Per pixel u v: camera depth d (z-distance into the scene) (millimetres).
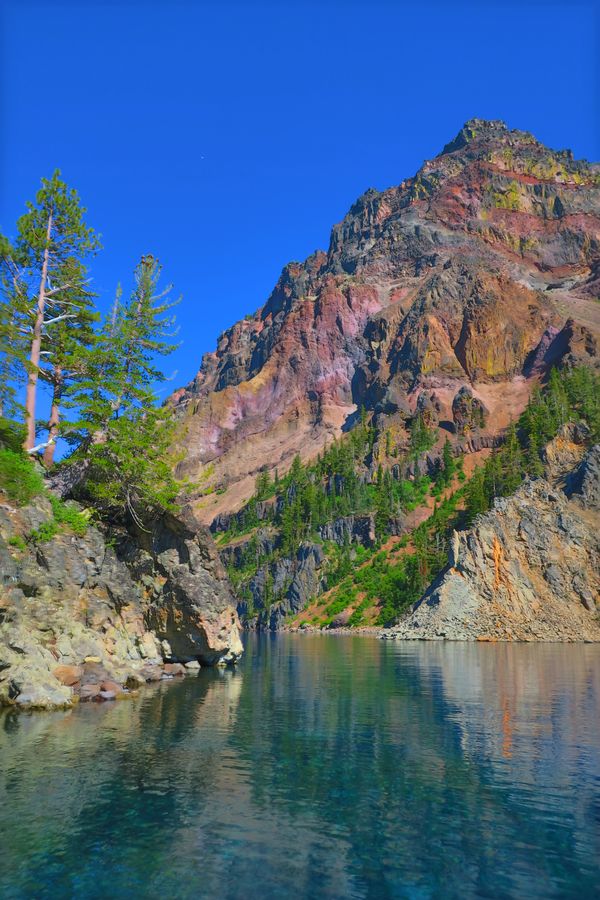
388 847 12812
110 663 34500
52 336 44781
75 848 12484
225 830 13547
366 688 36750
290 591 149125
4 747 19922
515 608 90500
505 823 14188
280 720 25906
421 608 96750
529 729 24344
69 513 37062
